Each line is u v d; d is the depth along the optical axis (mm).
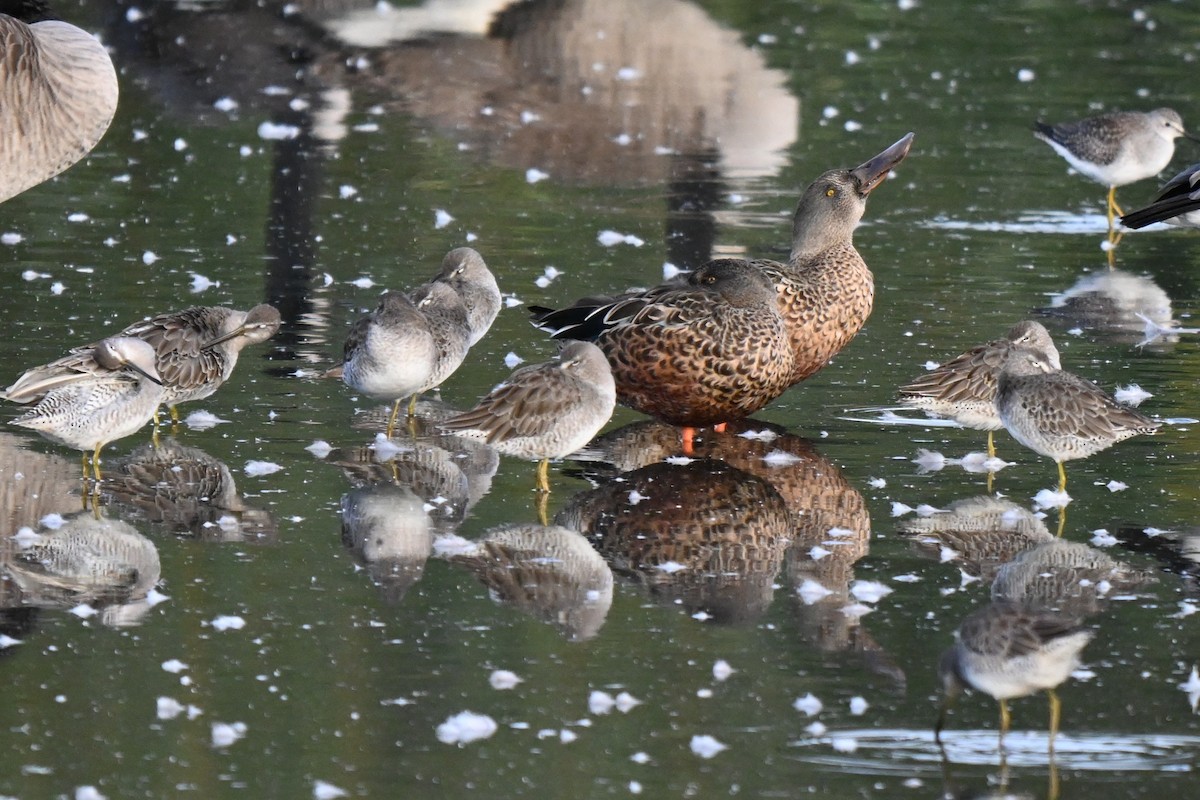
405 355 13680
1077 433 12414
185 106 27859
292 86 29438
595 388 12664
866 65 31703
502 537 11805
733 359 13656
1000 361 13617
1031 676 8938
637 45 32906
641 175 24359
